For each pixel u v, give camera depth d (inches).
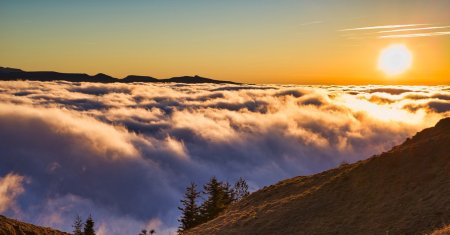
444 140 1375.5
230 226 1542.8
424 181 1234.6
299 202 1509.6
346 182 1491.1
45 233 1357.0
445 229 877.8
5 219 1314.0
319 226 1278.3
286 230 1338.6
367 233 1119.0
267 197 1835.6
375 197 1298.0
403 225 1067.9
